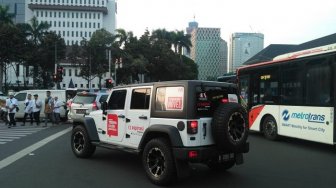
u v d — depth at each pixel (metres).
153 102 7.96
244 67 16.34
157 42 65.25
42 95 23.84
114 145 9.21
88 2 165.25
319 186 7.48
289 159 10.43
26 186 7.41
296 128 12.85
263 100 14.88
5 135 15.93
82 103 20.33
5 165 9.44
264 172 8.73
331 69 11.28
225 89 7.82
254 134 16.50
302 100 12.57
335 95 11.10
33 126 20.45
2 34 53.28
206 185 7.54
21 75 105.25
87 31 163.62
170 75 67.00
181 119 7.29
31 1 158.88
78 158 10.41
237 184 7.62
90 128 9.92
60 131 17.62
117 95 9.18
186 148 7.14
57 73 36.97
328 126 11.37
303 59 12.59
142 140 8.04
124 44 62.78
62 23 161.88
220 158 7.57
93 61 63.00
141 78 63.75
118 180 7.94
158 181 7.48
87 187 7.35
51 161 9.97
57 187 7.34
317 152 11.66
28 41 59.00
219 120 7.23
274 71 14.22
